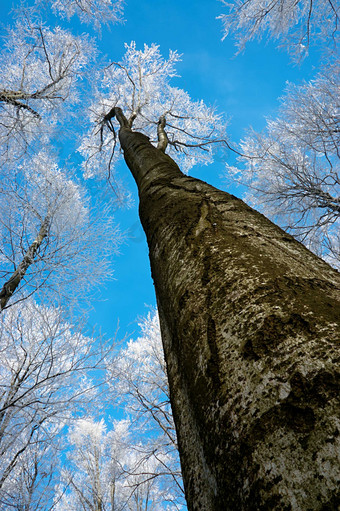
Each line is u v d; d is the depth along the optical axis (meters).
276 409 0.37
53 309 4.08
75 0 7.16
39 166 5.75
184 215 1.09
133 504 7.96
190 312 0.66
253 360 0.44
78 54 7.42
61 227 4.55
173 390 0.71
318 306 0.49
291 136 5.98
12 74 7.18
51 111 7.33
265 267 0.64
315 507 0.28
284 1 6.12
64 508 8.24
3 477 3.52
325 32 5.93
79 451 8.66
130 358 5.91
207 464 0.45
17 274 4.20
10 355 4.14
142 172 2.29
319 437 0.32
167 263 0.93
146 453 6.37
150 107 8.70
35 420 3.63
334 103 5.68
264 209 5.92
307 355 0.40
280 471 0.32
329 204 5.32
